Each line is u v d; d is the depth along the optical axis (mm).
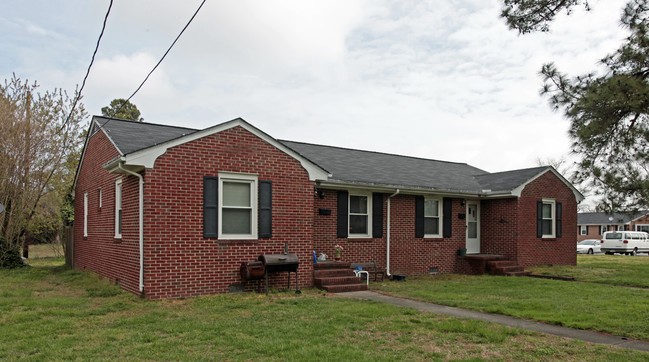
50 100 18672
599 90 8047
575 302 10211
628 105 7703
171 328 7305
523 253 17500
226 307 9188
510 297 11008
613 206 9641
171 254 10219
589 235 56688
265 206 11625
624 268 18281
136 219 10586
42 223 19469
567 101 8812
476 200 18422
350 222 14930
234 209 11289
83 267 15961
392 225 15719
